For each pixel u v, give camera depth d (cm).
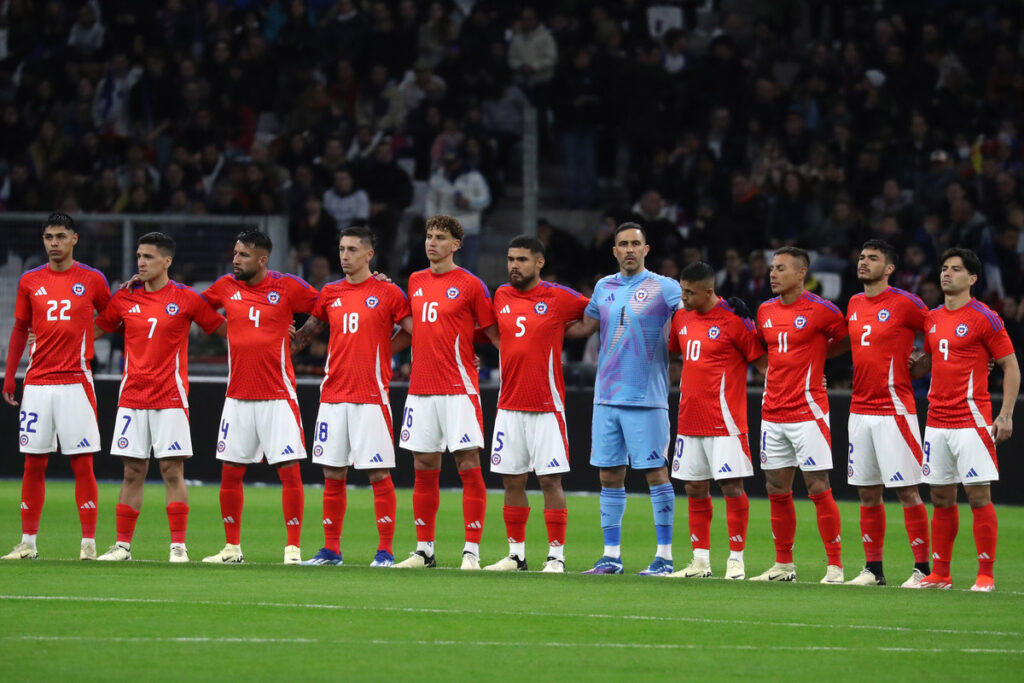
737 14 9669
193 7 9181
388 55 8794
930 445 3647
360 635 2662
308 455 6512
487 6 9150
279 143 8456
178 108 8669
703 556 3775
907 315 3678
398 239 8294
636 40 8931
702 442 3759
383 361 3822
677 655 2547
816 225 7781
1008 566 4188
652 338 3769
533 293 3781
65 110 8825
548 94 8525
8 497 5712
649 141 8488
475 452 3800
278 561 3962
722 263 7662
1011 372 3581
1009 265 7388
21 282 3891
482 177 7894
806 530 5128
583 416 6344
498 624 2808
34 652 2456
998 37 8856
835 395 6162
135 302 3850
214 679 2286
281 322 3853
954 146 8356
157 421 3809
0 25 9438
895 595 3331
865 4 9344
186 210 7819
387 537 3812
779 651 2595
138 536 4538
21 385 6494
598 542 4681
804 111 8588
